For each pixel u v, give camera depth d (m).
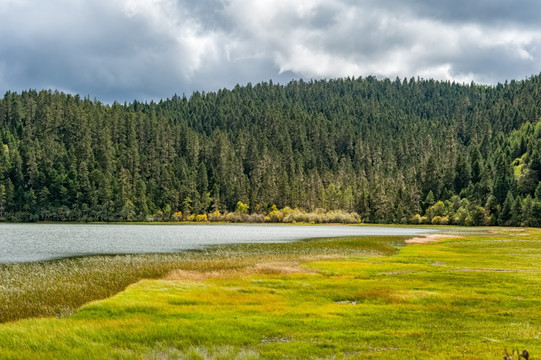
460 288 30.20
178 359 15.43
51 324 20.02
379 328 19.62
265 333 18.83
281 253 57.44
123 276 35.81
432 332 18.81
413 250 63.00
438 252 59.91
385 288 30.12
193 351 16.06
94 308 23.33
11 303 25.55
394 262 46.75
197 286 30.36
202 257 51.91
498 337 18.00
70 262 46.38
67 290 29.42
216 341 17.52
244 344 17.27
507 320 21.22
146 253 57.12
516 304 25.00
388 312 22.88
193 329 19.19
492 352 15.67
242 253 57.28
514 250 63.12
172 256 53.09
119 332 18.61
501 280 33.72
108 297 27.00
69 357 15.60
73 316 21.98
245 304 24.98
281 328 19.58
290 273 37.44
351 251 60.44
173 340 17.64
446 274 37.19
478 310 23.45
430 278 34.88
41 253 56.47
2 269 40.47
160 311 22.92
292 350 16.20
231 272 37.81
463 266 43.56
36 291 29.02
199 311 22.94
